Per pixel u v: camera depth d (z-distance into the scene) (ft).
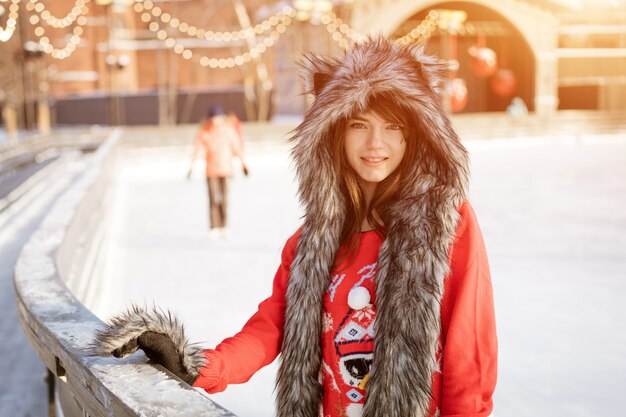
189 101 105.70
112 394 4.12
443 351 4.34
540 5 105.29
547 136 96.32
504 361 13.35
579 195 41.04
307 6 74.28
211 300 18.51
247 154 75.77
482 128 91.86
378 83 4.43
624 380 12.24
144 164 68.23
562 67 113.29
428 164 4.55
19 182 41.60
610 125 100.63
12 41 93.81
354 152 4.67
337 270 4.73
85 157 68.28
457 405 4.23
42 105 86.69
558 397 11.48
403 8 91.04
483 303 4.33
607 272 21.35
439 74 4.64
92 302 15.17
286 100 128.26
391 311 4.30
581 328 15.53
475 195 41.52
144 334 4.14
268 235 28.76
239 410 11.31
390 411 4.22
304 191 4.86
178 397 3.98
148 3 114.11
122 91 114.01
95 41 118.83
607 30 113.19
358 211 4.72
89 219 17.28
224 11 114.62
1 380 12.42
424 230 4.34
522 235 28.25
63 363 5.51
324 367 4.72
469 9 108.27
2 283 19.77
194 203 39.29
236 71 117.29
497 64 114.52
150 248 26.20
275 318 4.95
